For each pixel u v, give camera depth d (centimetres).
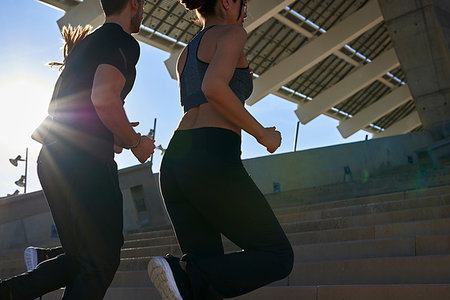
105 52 203
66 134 207
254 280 171
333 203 654
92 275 193
